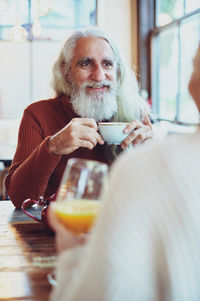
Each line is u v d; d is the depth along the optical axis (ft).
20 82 18.57
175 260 1.58
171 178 1.62
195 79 1.91
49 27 18.01
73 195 2.38
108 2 16.51
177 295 1.59
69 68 5.38
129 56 16.66
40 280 2.52
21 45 18.19
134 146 4.42
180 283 1.59
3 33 17.93
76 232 2.35
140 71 16.02
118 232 1.59
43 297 2.30
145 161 1.68
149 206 1.60
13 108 18.78
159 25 15.01
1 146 11.02
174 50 13.10
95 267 1.60
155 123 12.94
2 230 3.55
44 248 3.10
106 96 5.18
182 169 1.64
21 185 4.41
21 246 3.14
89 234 2.33
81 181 2.39
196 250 1.59
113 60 5.20
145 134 4.38
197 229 1.58
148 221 1.60
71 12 17.97
